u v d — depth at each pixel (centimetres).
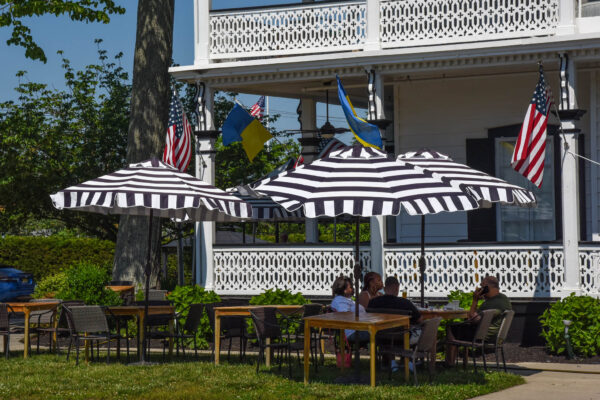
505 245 1573
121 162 2894
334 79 1773
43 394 1088
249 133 1820
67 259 3228
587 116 1759
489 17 1623
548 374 1269
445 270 1608
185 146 1772
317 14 1725
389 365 1204
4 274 2556
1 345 1669
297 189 1090
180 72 1781
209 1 1777
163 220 2744
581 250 1535
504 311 1255
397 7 1672
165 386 1138
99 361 1413
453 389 1085
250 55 1748
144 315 1384
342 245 1684
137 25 2164
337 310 1285
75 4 2200
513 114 1858
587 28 1652
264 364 1352
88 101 2927
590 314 1406
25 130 2817
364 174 1103
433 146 1923
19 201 2666
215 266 1764
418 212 1048
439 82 1917
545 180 1827
